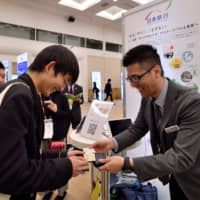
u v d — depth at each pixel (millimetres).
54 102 1839
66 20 9406
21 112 544
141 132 1119
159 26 1605
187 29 1435
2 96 556
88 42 10562
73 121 2082
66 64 676
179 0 1462
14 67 8383
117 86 12164
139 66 798
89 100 10672
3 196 595
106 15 9469
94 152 915
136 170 768
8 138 506
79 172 671
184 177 854
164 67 1598
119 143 1062
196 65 1412
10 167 506
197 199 853
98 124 1042
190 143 729
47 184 579
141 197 1581
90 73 10664
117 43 11906
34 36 8625
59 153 892
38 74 683
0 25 7770
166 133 859
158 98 877
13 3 7828
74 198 1880
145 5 1683
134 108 1878
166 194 1651
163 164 745
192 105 750
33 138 640
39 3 7863
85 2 8133
